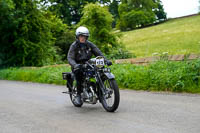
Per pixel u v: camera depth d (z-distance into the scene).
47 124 4.84
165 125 4.39
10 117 5.53
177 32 41.50
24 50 18.53
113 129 4.30
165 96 7.22
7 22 18.55
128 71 9.97
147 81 8.68
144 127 4.32
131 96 7.45
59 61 22.23
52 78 12.43
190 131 4.03
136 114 5.23
